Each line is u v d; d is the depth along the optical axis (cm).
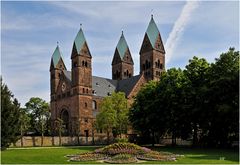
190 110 6028
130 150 4025
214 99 5697
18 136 5844
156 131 7169
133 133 10419
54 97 12281
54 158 3925
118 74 13888
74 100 11062
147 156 3862
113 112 8769
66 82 11669
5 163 3372
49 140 8456
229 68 5753
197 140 6694
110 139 9719
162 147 6781
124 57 13888
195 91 5969
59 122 10312
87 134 10906
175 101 6269
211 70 6112
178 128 6531
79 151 5338
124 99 9138
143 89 7594
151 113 6875
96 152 4225
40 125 12406
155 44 12912
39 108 12938
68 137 8875
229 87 5434
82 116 10862
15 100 5650
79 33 11450
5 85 5531
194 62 6519
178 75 6706
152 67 12675
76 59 11194
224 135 6334
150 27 13238
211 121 5991
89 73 11344
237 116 5194
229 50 5925
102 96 11881
